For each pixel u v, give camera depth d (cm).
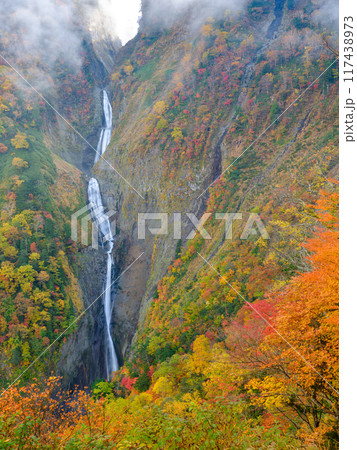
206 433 680
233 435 701
